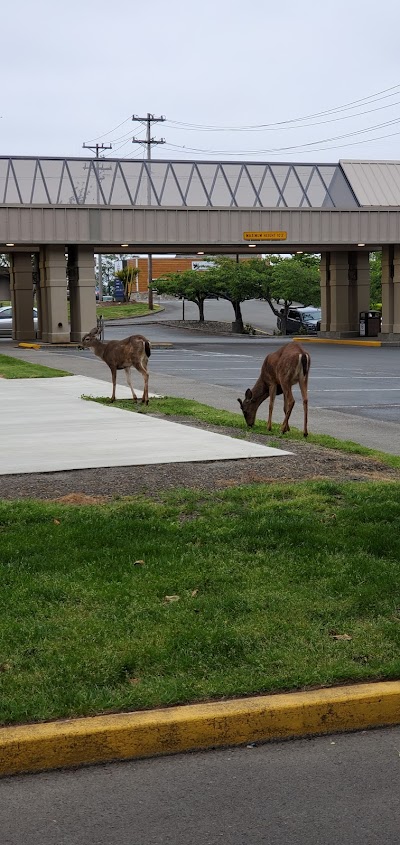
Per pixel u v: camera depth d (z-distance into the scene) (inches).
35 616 237.0
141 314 2829.7
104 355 687.1
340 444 506.9
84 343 688.4
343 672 203.6
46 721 184.5
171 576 266.5
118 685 199.8
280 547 294.0
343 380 953.5
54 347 1483.8
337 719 192.1
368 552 292.5
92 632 226.7
